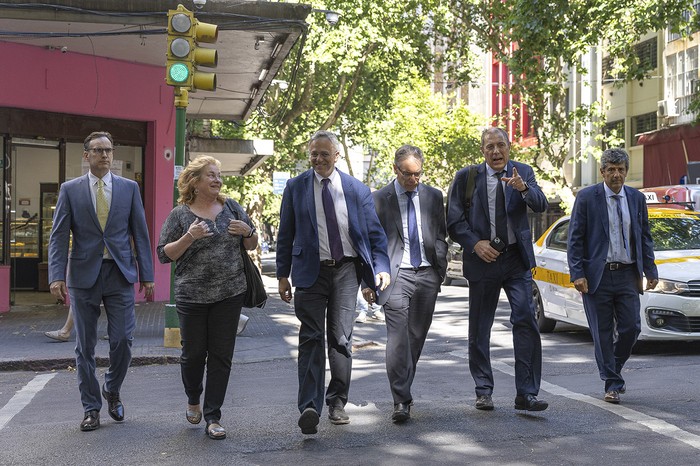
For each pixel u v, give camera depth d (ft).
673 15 84.89
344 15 108.17
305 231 21.47
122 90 58.49
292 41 51.96
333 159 21.57
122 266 22.57
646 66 90.63
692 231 39.86
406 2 113.60
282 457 19.21
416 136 149.38
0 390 29.76
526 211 23.29
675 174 108.88
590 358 35.01
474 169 23.61
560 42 87.51
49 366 34.58
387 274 21.67
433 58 122.83
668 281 35.76
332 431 21.48
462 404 24.58
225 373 21.29
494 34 114.32
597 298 25.21
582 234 25.55
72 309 22.53
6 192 53.83
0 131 53.21
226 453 19.61
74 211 22.49
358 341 40.65
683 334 35.45
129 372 33.78
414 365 23.47
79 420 23.75
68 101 55.77
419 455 19.24
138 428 22.21
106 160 22.75
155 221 60.13
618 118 126.82
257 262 121.90
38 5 46.09
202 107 77.46
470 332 23.82
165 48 54.54
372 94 124.57
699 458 18.83
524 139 154.40
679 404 24.40
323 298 21.52
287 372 32.91
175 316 37.96
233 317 21.24
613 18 86.99
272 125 116.78
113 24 48.26
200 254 20.93
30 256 58.70
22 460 19.29
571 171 136.15
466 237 23.24
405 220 23.24
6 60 52.85
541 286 44.16
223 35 50.80
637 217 25.43
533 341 23.07
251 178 116.67
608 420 22.39
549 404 24.52
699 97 94.38
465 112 150.71
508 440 20.42
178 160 37.99
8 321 48.21
